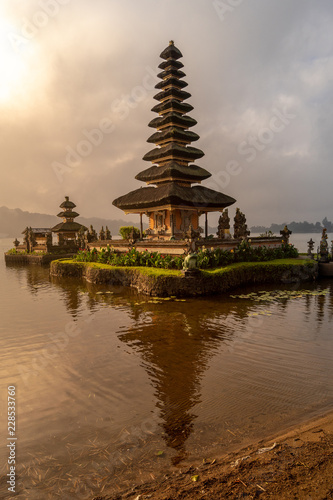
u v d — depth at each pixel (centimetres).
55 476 461
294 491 360
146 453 504
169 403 669
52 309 1608
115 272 2239
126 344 1053
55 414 640
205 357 922
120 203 3039
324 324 1227
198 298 1714
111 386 759
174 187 2672
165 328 1211
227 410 630
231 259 2277
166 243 2277
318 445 454
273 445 470
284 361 879
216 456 481
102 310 1531
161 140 3136
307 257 2725
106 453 510
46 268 3944
